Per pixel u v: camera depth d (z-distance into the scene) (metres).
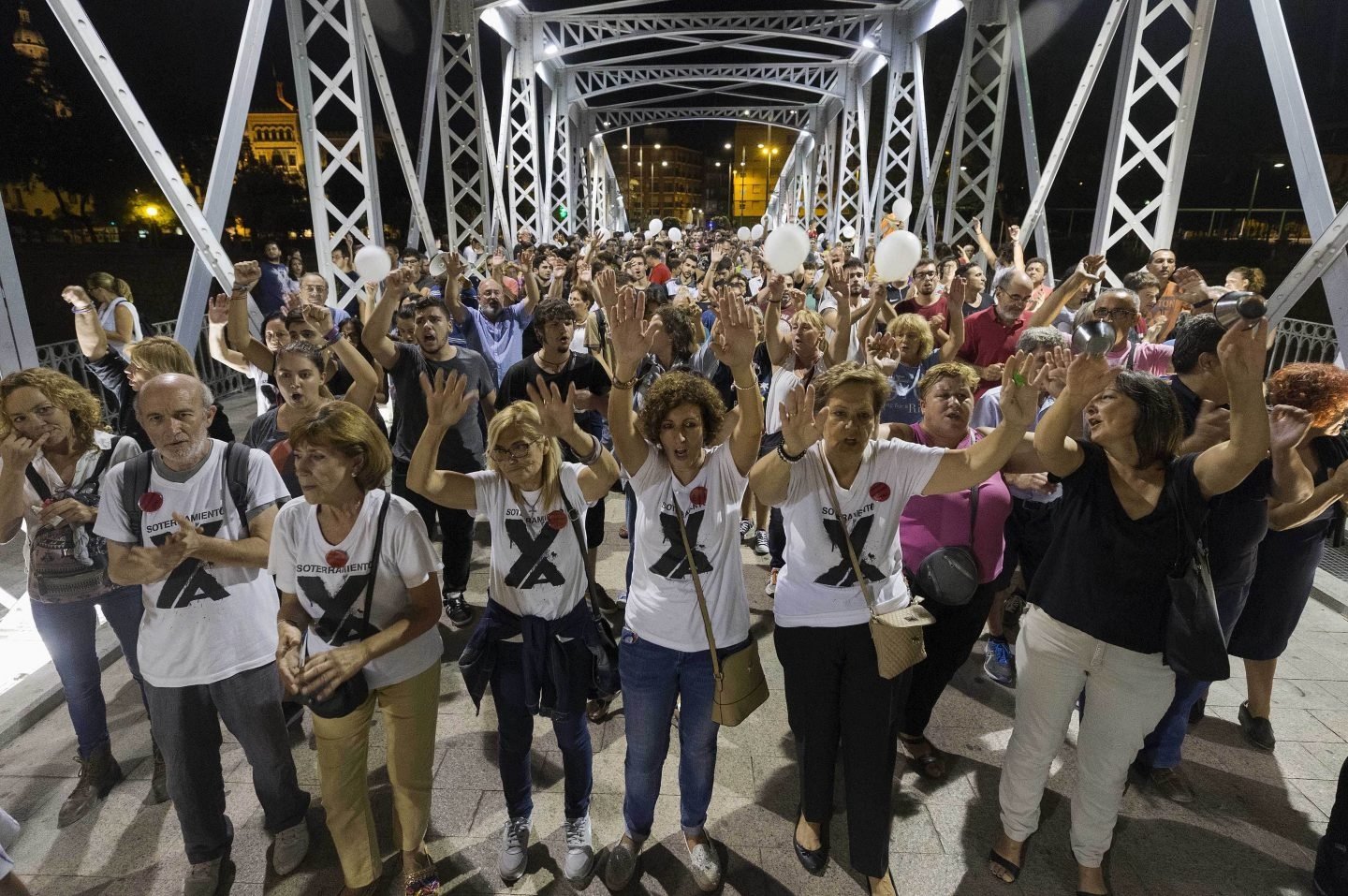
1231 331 1.98
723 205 135.38
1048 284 7.86
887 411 4.34
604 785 3.10
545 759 3.23
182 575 2.36
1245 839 2.79
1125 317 4.07
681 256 14.59
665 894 2.57
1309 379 2.66
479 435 4.38
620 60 20.31
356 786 2.38
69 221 29.19
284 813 2.64
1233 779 3.09
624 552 5.32
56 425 2.63
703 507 2.29
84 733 2.97
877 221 17.39
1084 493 2.30
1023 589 4.18
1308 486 2.55
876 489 2.31
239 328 4.16
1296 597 3.07
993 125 11.05
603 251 11.27
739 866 2.68
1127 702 2.32
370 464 2.23
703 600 2.29
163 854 2.75
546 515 2.45
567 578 2.47
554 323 4.15
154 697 2.40
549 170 20.36
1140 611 2.23
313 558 2.26
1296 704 3.55
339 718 2.24
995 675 3.80
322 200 7.08
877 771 2.36
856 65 21.72
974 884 2.62
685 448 2.22
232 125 5.80
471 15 11.73
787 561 2.44
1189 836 2.80
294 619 2.29
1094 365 2.05
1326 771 3.14
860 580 2.30
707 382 2.29
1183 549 2.17
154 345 3.38
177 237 33.09
